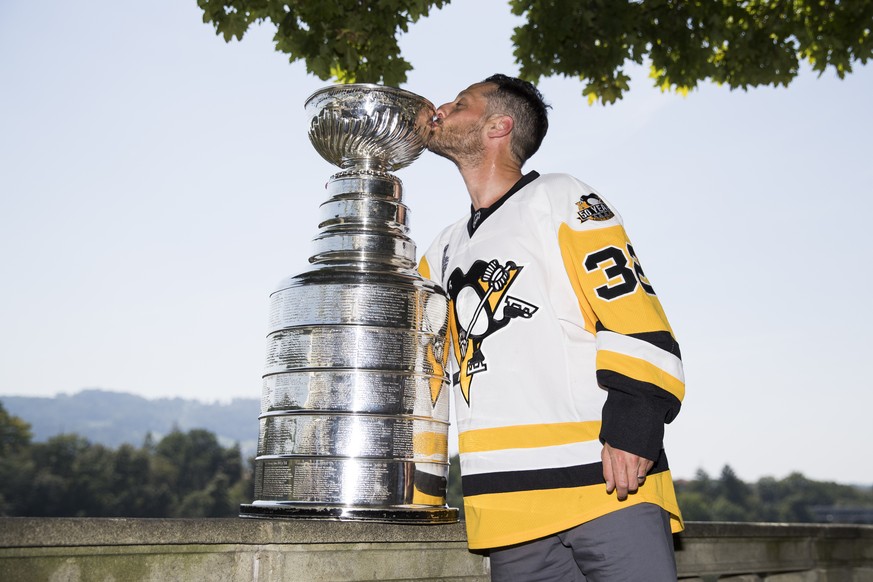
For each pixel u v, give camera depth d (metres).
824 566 4.74
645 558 2.04
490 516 2.21
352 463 2.25
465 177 2.61
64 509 122.62
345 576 2.25
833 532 4.82
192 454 143.00
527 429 2.19
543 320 2.25
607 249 2.18
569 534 2.14
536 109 2.61
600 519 2.08
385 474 2.27
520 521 2.15
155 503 127.31
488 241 2.41
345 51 4.75
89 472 129.75
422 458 2.35
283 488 2.30
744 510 155.62
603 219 2.24
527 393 2.22
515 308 2.29
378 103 2.48
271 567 2.10
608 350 2.06
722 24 5.75
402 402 2.32
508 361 2.26
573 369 2.21
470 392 2.34
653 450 1.99
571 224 2.25
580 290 2.26
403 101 2.50
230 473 141.75
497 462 2.22
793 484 167.62
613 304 2.11
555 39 5.59
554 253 2.30
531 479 2.16
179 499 129.88
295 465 2.29
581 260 2.19
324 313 2.34
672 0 5.73
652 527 2.07
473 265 2.43
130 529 1.85
